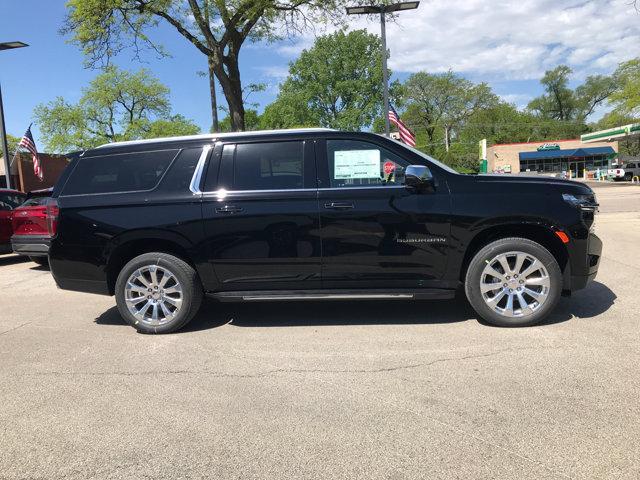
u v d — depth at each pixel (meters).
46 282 8.61
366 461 2.73
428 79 69.75
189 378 3.95
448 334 4.71
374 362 4.11
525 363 3.93
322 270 4.94
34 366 4.33
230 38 16.00
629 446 2.76
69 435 3.13
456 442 2.88
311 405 3.40
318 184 4.95
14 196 10.92
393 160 4.96
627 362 3.87
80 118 40.19
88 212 5.16
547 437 2.88
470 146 74.31
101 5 15.34
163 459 2.83
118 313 6.16
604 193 26.92
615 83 84.50
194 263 5.05
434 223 4.77
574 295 5.88
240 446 2.93
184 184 5.10
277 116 56.72
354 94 54.62
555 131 81.56
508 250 4.71
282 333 4.98
